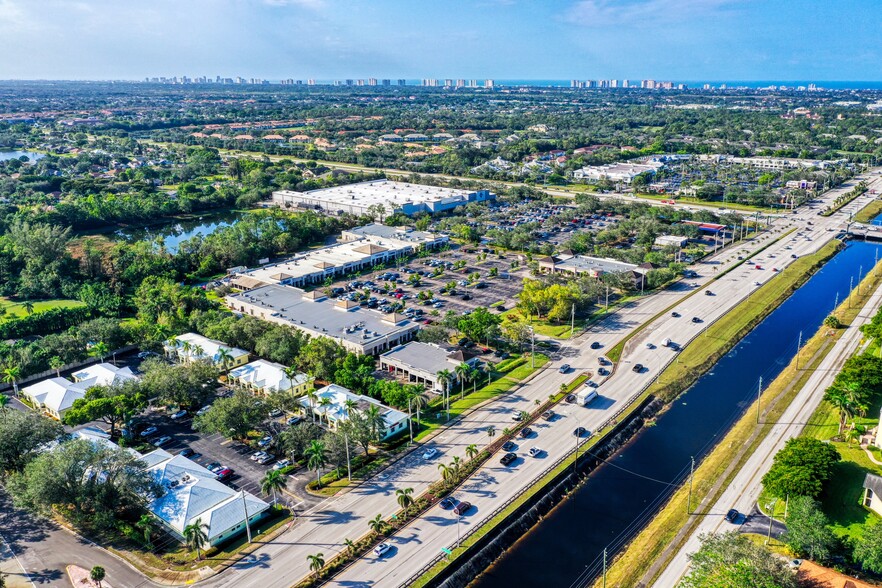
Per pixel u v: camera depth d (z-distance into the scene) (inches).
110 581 5462.6
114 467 6240.2
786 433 7573.8
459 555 5654.5
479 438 7554.1
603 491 6756.9
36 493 5910.4
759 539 5797.2
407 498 6127.0
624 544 5964.6
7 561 5728.3
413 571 5497.1
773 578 4798.2
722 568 4798.2
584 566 5684.1
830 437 7377.0
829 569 5378.9
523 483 6683.1
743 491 6545.3
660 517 6279.5
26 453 6825.8
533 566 5698.8
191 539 5689.0
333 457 6899.6
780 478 6102.4
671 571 5511.8
